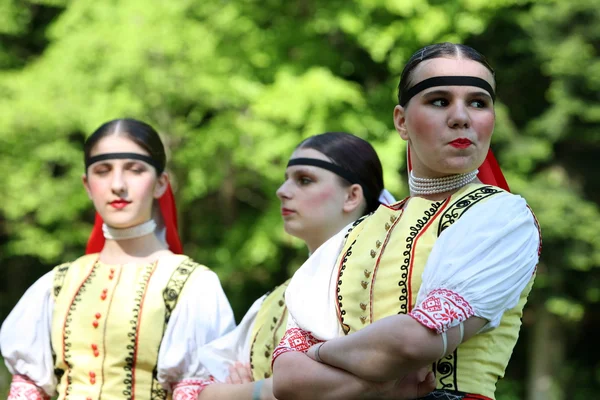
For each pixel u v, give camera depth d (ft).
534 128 66.69
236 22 56.85
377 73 61.77
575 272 70.59
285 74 54.44
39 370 18.97
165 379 18.29
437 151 12.57
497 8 57.36
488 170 14.73
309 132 53.83
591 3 64.69
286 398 12.23
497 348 12.21
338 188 18.33
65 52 56.95
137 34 54.08
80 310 18.89
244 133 56.80
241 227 63.77
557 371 72.49
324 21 55.16
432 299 11.44
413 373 11.75
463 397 11.87
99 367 18.38
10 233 69.51
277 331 17.08
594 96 66.13
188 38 54.80
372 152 18.99
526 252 11.98
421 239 12.46
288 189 18.47
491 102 12.73
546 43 65.92
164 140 57.06
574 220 66.13
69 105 56.49
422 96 12.66
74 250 68.69
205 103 56.39
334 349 11.89
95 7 57.00
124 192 18.99
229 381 17.34
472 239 11.81
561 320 72.84
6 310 77.30
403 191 55.06
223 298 18.99
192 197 60.03
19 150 60.34
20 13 67.41
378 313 12.45
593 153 70.13
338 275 13.17
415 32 55.01
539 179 67.41
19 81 58.90
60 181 62.23
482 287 11.51
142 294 18.71
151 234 19.62
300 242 59.21
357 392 11.71
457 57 12.64
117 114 54.54
